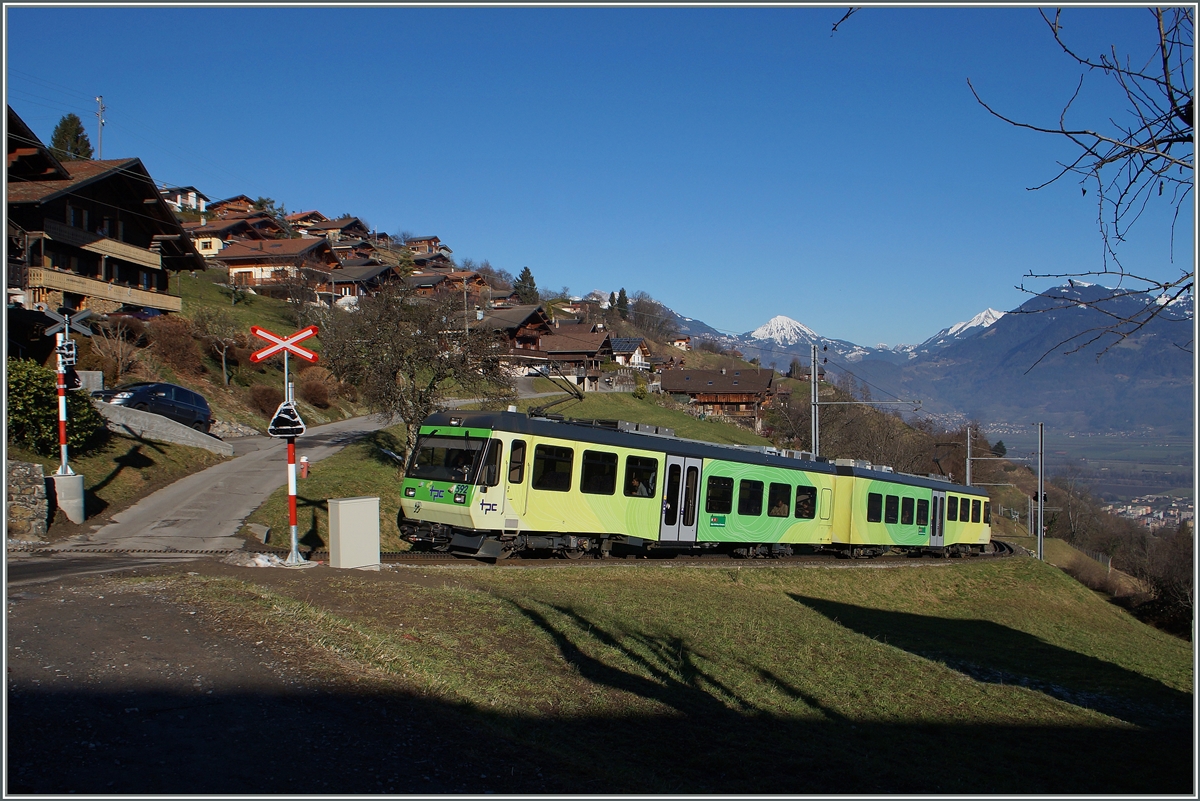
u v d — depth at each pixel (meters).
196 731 6.05
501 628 10.39
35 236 33.00
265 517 20.36
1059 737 10.79
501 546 16.34
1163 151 4.35
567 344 82.62
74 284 35.19
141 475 22.66
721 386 82.81
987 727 10.75
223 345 40.59
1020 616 25.42
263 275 70.12
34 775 5.10
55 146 80.25
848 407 65.44
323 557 15.45
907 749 9.04
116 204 38.44
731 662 11.55
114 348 32.03
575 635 11.00
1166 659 22.75
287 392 12.85
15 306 29.34
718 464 21.14
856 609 20.62
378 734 6.39
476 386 27.77
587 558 18.41
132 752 5.60
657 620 13.16
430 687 7.71
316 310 53.28
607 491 18.09
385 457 31.53
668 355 125.94
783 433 74.19
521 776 5.97
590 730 7.64
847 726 9.64
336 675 7.59
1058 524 70.38
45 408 19.69
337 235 108.12
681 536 20.02
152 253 41.25
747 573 20.55
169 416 29.19
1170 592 38.66
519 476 16.36
